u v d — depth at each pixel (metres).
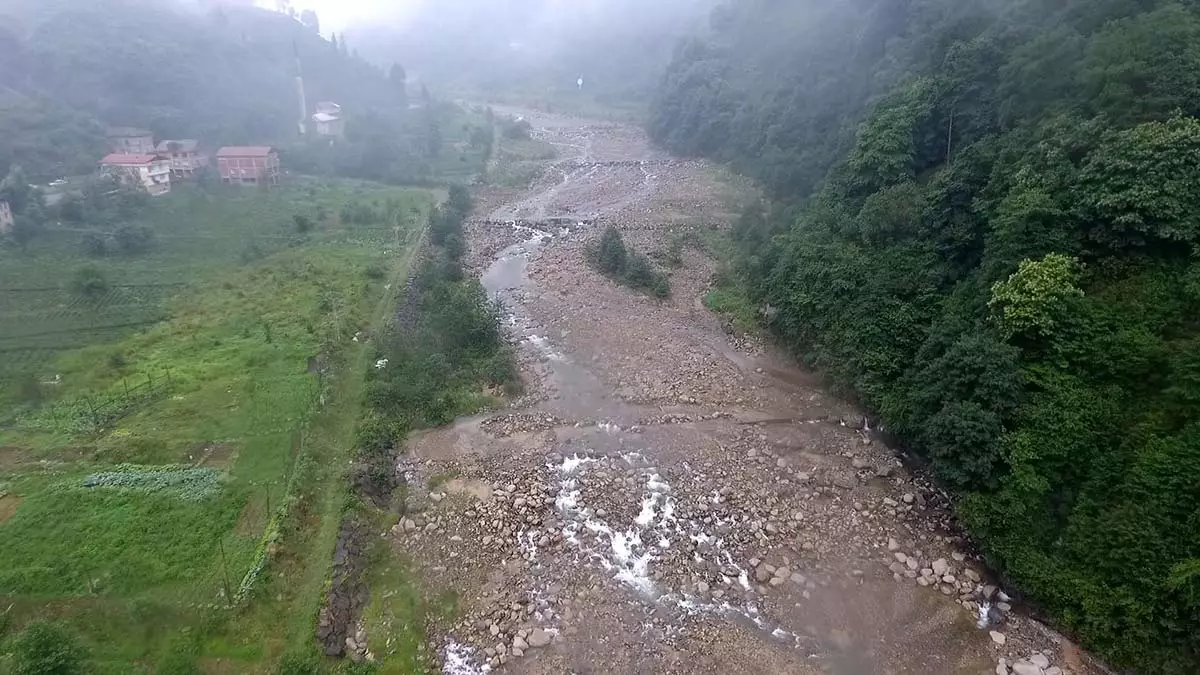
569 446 39.25
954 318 36.06
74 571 28.44
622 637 27.58
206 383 42.88
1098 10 40.78
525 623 28.11
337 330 49.88
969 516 30.22
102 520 31.34
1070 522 27.64
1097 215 31.39
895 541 32.00
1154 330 28.92
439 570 30.73
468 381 45.25
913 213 42.84
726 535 32.50
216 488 33.66
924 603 29.03
